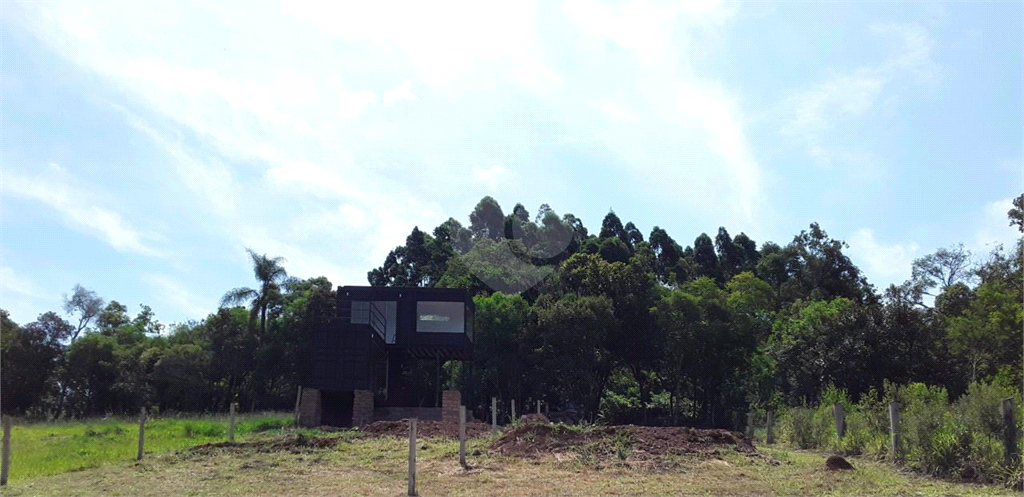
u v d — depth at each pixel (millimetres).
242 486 14297
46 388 49812
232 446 20141
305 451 19344
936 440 15945
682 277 80625
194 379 46031
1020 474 14156
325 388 32594
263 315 47844
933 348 42750
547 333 48188
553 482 14391
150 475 15914
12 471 16906
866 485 14328
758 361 50500
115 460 18562
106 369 48594
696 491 13492
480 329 48688
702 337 48094
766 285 66312
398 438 22453
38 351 49719
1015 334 38281
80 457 19547
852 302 45688
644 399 53875
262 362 46500
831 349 43344
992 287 44344
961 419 16531
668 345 49094
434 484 14250
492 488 13758
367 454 18703
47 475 16406
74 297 55344
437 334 37469
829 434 23047
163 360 46125
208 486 14352
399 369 39969
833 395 27828
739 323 49312
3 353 48406
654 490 13555
